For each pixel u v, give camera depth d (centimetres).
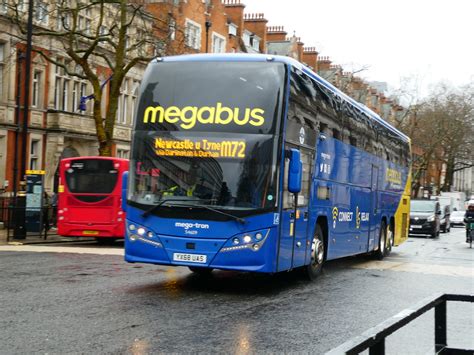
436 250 2630
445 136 7625
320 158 1315
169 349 691
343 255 1551
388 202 2061
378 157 1897
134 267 1467
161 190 1098
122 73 2577
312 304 1043
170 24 3353
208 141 1088
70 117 3469
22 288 1079
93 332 760
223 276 1388
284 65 1104
